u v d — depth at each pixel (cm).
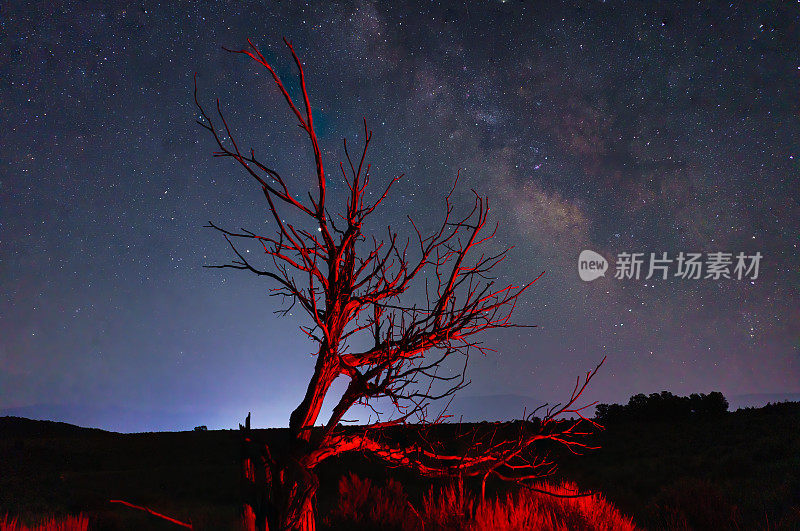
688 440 2788
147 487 2125
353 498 877
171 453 3150
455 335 290
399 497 850
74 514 1484
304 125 232
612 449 2703
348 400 292
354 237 268
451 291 290
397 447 303
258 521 283
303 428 284
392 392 283
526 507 735
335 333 281
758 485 1473
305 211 250
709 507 1123
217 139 227
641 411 3728
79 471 2612
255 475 291
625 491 1584
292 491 279
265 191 239
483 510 660
